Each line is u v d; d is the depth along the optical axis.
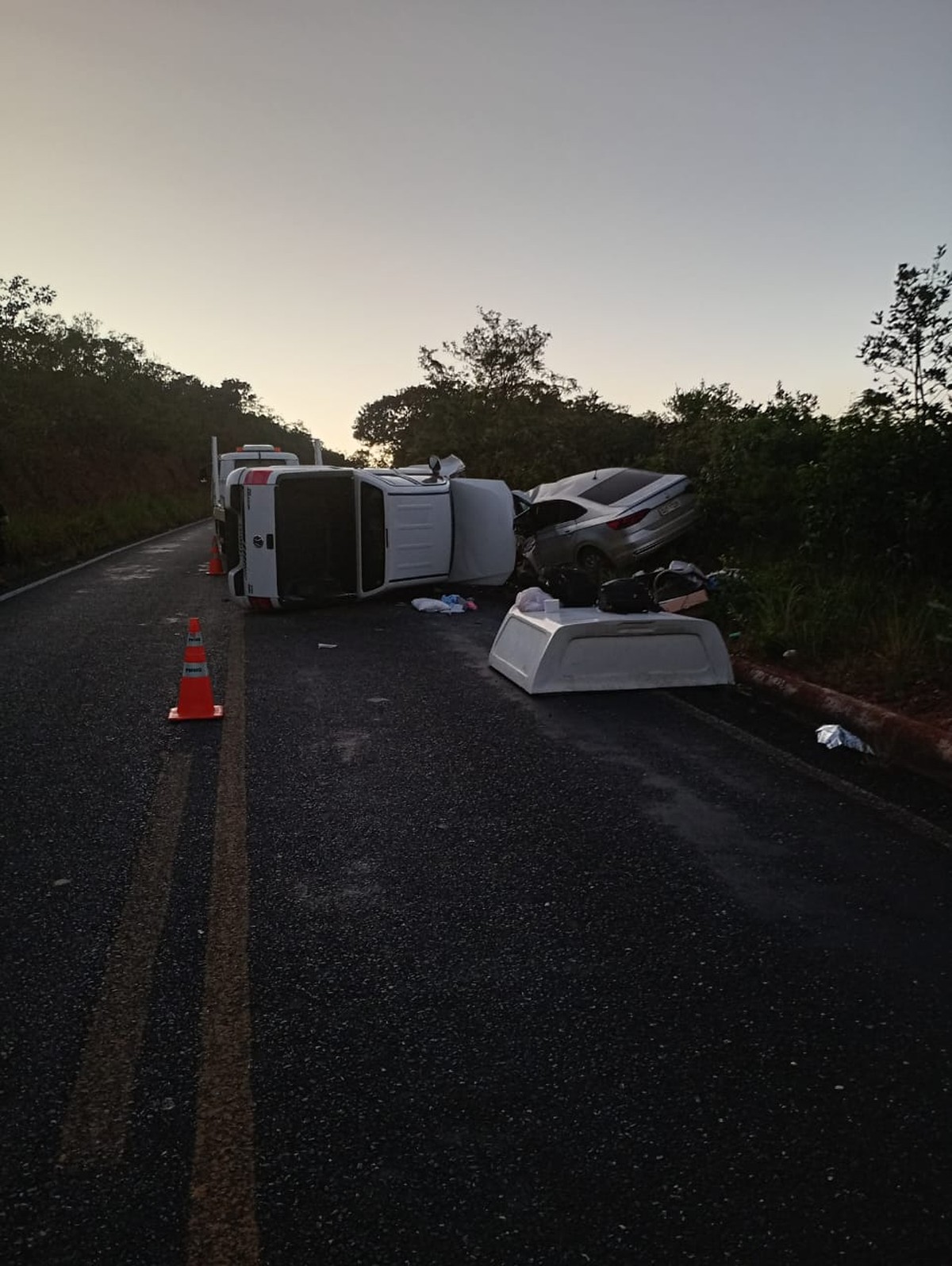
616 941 3.66
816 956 3.53
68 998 3.31
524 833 4.77
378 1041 3.04
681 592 10.65
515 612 8.63
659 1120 2.64
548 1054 2.96
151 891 4.16
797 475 10.45
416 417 31.98
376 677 8.64
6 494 28.84
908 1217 2.29
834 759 5.97
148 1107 2.73
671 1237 2.24
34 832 4.86
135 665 9.25
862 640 8.05
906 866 4.32
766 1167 2.46
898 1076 2.82
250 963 3.53
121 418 44.25
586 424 20.72
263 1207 2.35
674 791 5.38
